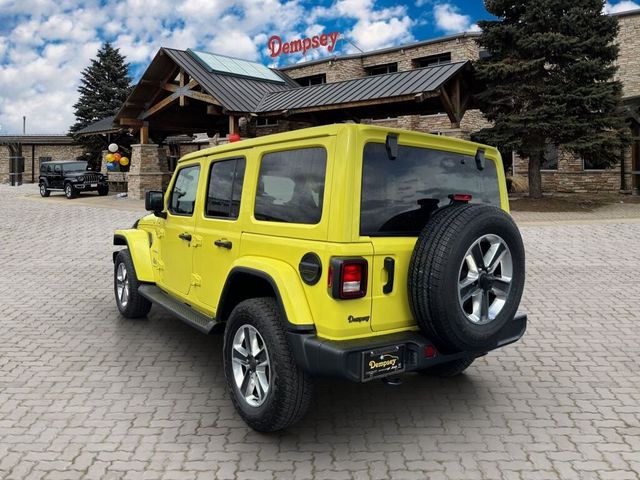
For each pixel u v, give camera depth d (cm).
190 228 479
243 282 403
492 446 362
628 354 540
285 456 348
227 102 2080
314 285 336
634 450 356
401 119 2753
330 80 3194
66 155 4850
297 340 335
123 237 648
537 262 1012
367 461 342
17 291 818
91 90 4703
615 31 1748
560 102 1688
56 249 1220
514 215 1636
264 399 358
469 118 2633
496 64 1722
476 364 518
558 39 1666
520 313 410
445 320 330
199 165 485
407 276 344
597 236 1261
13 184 4291
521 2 1756
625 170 2186
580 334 602
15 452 351
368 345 329
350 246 326
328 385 468
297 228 353
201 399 436
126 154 3534
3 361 519
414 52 2952
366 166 343
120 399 434
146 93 2467
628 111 1847
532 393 450
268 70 2597
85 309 714
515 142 1711
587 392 451
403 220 359
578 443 365
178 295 514
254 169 402
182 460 342
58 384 464
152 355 539
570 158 2297
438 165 387
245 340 382
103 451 352
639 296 763
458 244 328
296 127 2673
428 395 447
